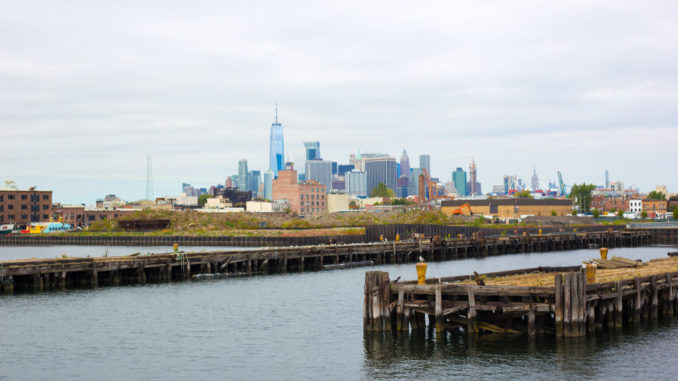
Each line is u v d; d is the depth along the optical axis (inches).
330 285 3112.7
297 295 2775.6
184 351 1801.2
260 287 3046.3
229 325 2135.8
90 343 1904.5
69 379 1557.6
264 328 2078.0
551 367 1533.0
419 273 1841.8
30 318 2277.3
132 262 3238.2
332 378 1531.7
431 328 1872.5
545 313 1749.5
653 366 1534.2
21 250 6756.9
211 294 2819.9
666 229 7047.2
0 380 1553.9
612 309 1819.6
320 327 2073.1
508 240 5492.1
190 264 3469.5
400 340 1756.9
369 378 1518.2
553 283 1907.0
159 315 2325.3
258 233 7588.6
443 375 1508.4
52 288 3011.8
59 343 1907.0
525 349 1652.3
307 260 4156.0
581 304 1647.4
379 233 6156.5
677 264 2573.8
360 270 3900.1
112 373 1604.3
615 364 1547.7
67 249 6830.7
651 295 1962.4
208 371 1611.7
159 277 3363.7
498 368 1536.7
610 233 6382.9
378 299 1775.3
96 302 2610.7
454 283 1924.2
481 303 1711.4
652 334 1792.6
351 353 1718.8
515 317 1798.7
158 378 1562.5
